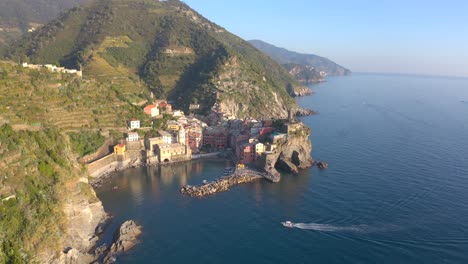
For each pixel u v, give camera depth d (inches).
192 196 6963.6
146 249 5142.7
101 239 5413.4
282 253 5098.4
